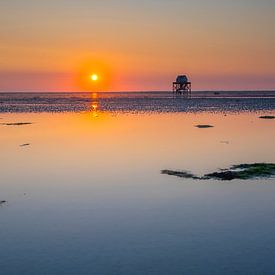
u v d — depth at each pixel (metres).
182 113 72.62
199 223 15.33
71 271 11.60
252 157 28.64
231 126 49.44
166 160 27.69
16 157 29.30
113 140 37.56
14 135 41.94
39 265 11.99
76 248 13.19
